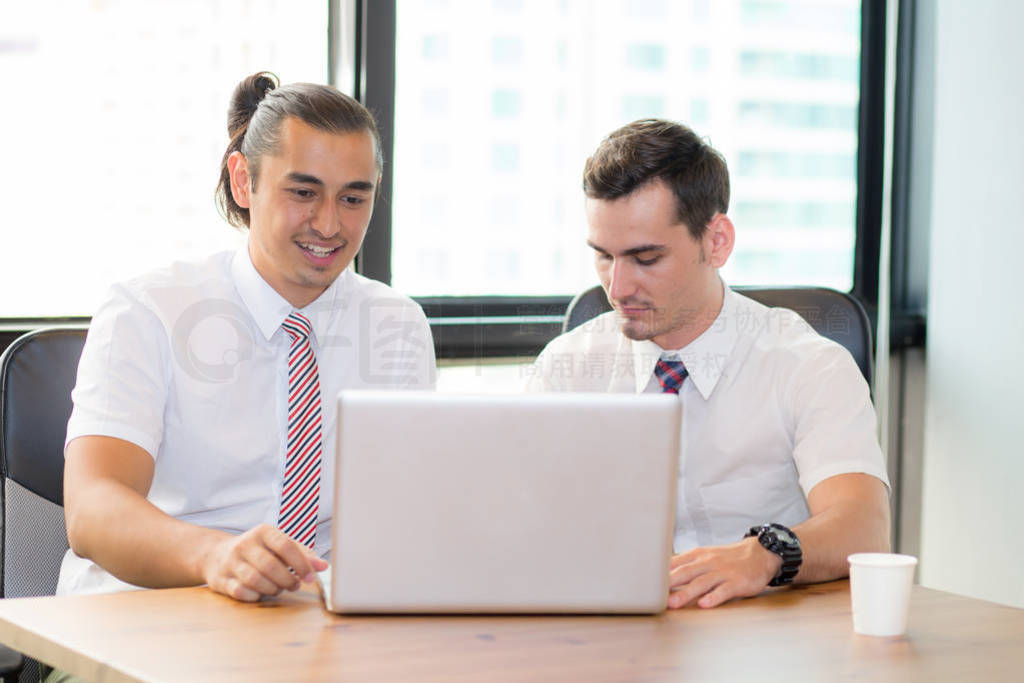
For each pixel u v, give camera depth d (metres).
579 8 3.02
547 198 3.00
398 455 1.22
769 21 3.26
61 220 2.55
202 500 1.89
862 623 1.22
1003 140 2.94
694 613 1.30
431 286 2.88
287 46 2.76
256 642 1.15
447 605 1.25
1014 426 2.92
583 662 1.10
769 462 1.97
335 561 1.23
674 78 3.16
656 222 1.81
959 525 3.07
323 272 1.86
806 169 3.33
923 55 3.27
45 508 1.79
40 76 2.52
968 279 3.04
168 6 2.62
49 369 1.82
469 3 2.86
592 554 1.26
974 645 1.18
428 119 2.84
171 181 2.65
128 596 1.33
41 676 1.73
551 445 1.24
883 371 3.20
